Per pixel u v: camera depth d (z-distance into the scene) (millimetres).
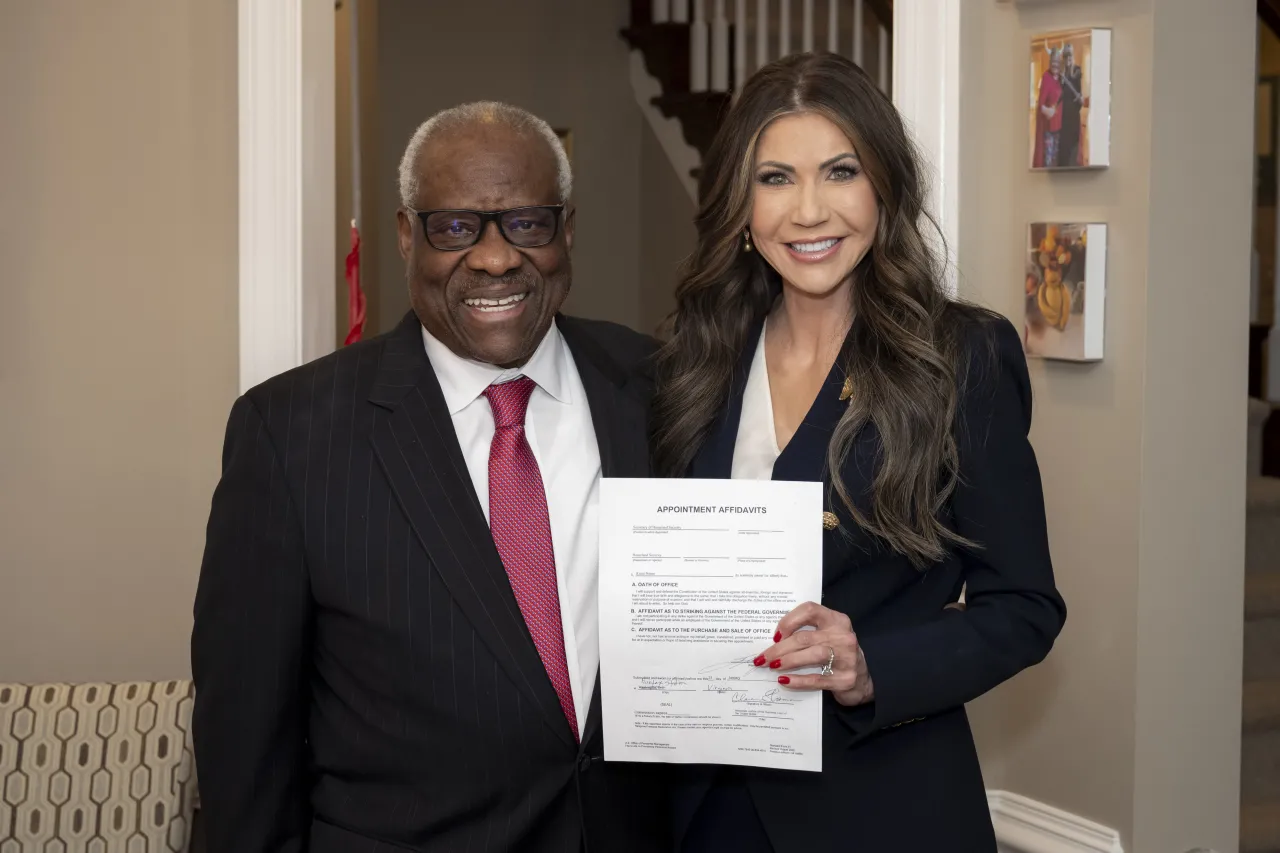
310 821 1735
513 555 1656
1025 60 2697
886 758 1727
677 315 1943
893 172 1739
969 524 1716
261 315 2814
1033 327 2688
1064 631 2732
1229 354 2691
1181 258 2584
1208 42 2592
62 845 2193
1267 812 3295
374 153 4832
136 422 2959
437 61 5227
